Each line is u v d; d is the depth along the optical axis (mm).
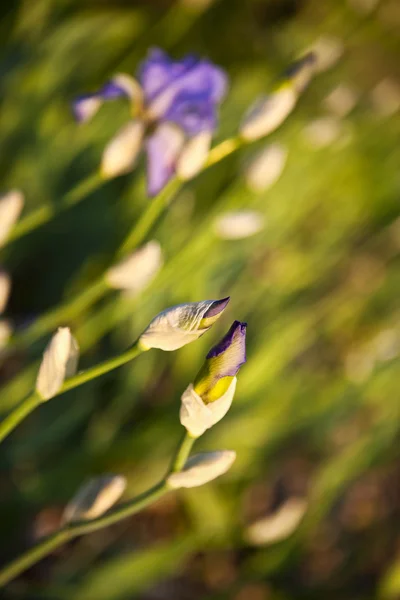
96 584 916
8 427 649
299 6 1796
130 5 1641
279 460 1297
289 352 1217
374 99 1476
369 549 1234
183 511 1191
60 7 1520
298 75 761
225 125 1393
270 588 1158
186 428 626
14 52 1377
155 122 808
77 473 1061
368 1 1686
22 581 1037
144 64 815
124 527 1157
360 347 1354
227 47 1728
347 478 1109
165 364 1237
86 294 785
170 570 972
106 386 1196
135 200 1240
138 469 1117
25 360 1171
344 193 1514
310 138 1173
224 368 609
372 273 1471
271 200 1259
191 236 968
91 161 1323
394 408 1229
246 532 803
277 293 1323
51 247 1289
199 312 600
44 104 1310
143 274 777
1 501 1030
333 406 1251
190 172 766
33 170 1254
